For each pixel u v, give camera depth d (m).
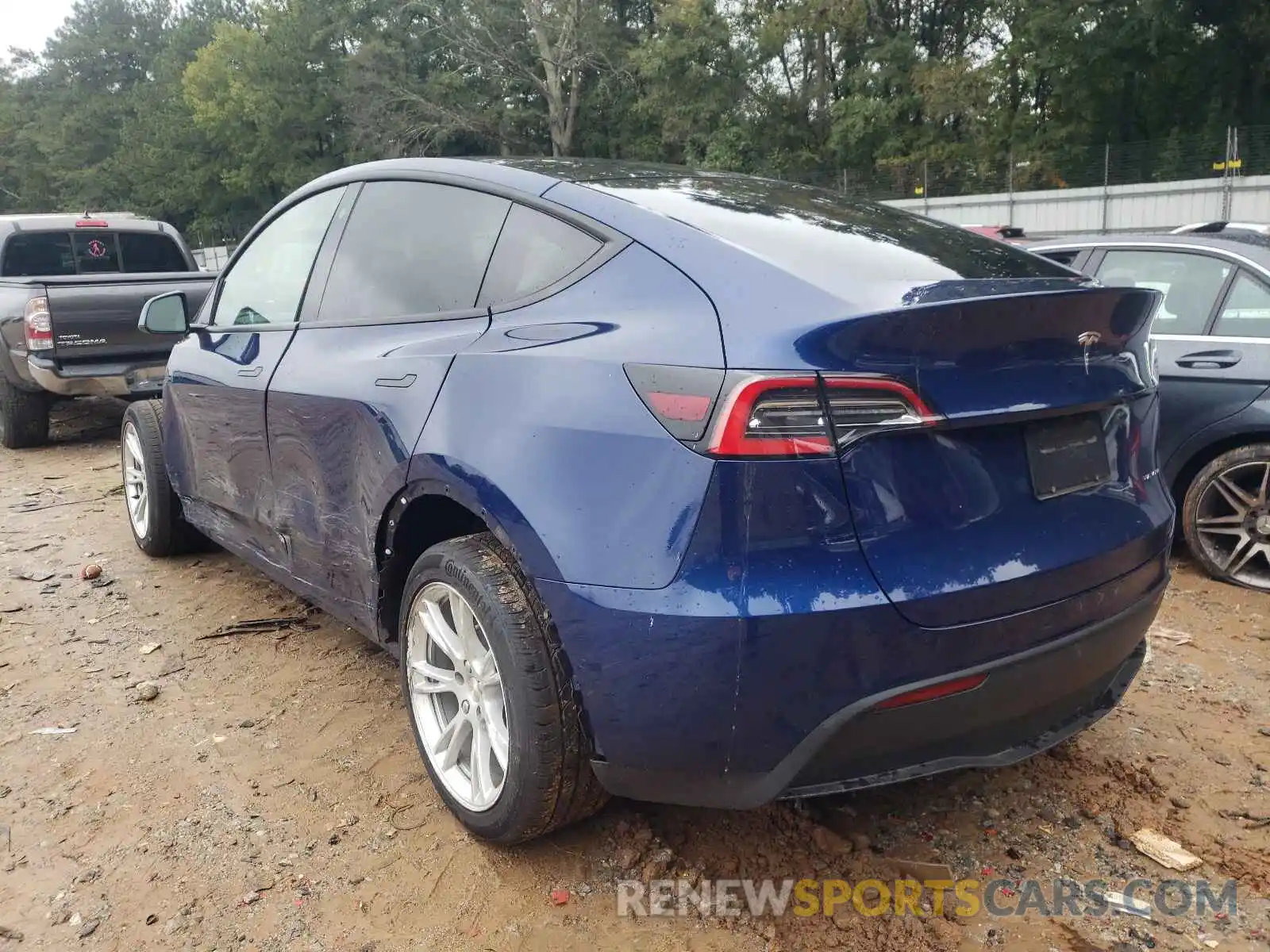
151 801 2.89
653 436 2.07
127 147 59.31
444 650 2.68
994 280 2.37
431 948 2.30
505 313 2.60
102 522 5.84
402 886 2.51
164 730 3.32
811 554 1.99
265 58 48.22
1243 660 3.79
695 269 2.25
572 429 2.21
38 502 6.36
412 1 40.16
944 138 31.81
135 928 2.37
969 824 2.75
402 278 3.07
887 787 2.93
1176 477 4.78
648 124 39.19
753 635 1.97
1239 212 22.00
